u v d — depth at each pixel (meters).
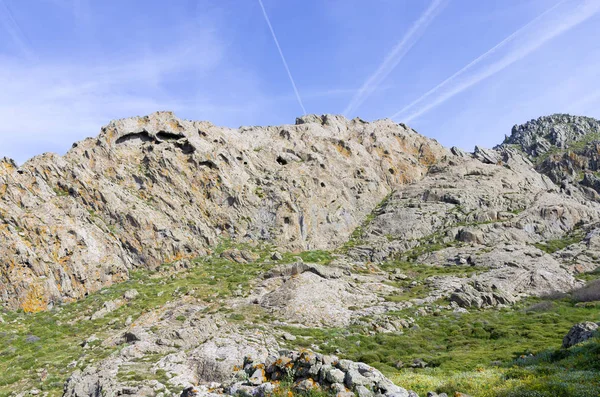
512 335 50.00
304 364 21.77
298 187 108.56
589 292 65.94
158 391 31.38
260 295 65.88
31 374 41.22
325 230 101.56
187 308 59.44
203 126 120.06
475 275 76.00
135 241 80.25
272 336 47.84
